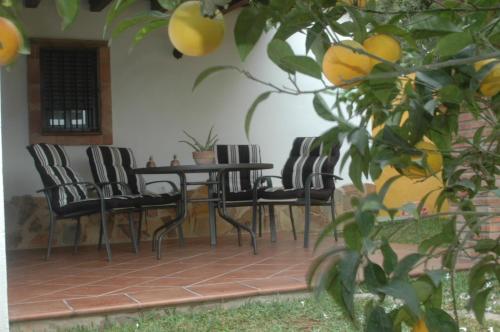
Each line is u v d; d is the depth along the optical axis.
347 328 3.07
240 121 7.25
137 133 6.88
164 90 6.98
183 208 5.36
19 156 6.37
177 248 5.92
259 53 7.28
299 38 5.99
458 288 3.68
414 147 0.92
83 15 6.64
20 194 6.35
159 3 0.80
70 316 3.27
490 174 1.09
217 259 5.06
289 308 3.53
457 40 0.83
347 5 0.86
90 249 6.07
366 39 0.85
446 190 1.04
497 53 0.78
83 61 6.70
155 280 4.15
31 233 6.34
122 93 6.82
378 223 0.78
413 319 0.79
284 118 7.42
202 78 0.81
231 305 3.62
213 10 0.71
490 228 3.83
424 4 0.95
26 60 6.38
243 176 6.41
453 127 1.02
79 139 6.58
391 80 0.91
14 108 6.37
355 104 1.06
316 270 0.74
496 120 1.02
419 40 0.97
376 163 0.87
